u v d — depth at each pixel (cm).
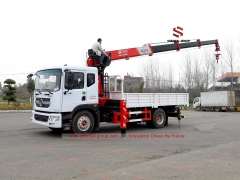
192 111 3206
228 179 511
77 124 980
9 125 1334
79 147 792
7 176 516
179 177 520
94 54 1079
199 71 3900
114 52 1197
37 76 1031
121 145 832
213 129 1245
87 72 995
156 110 1260
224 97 3008
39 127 1248
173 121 1655
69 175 525
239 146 834
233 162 638
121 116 1039
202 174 541
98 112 1035
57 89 923
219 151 759
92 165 598
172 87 3703
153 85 3538
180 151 755
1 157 665
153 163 623
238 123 1535
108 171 555
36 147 788
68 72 934
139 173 543
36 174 530
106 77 1131
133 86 2920
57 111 917
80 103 973
